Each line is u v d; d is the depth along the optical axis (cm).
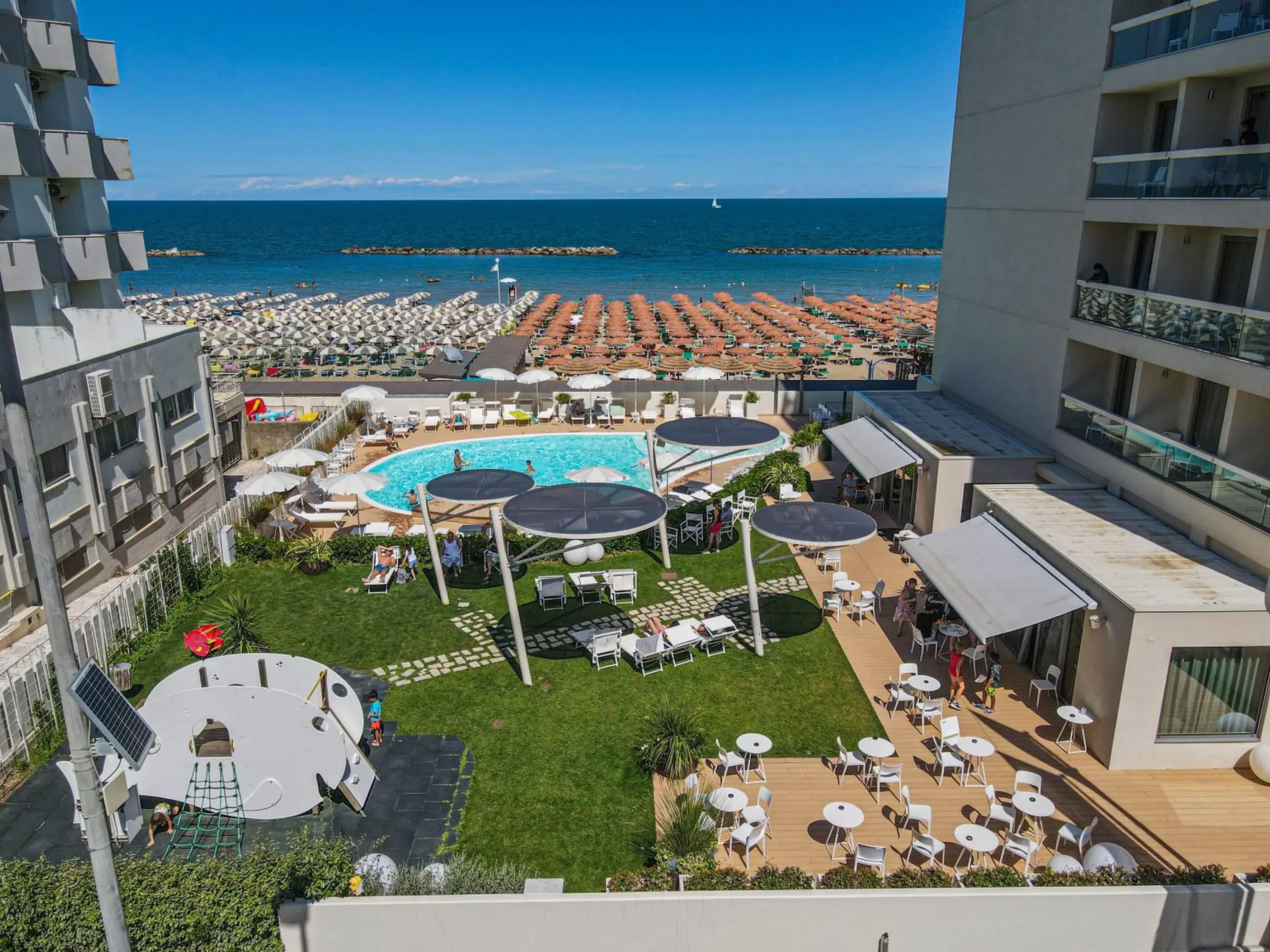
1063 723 1705
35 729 1642
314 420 3653
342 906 1109
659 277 12050
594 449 3709
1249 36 1647
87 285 3134
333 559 2475
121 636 1959
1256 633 1492
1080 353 2330
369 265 14162
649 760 1566
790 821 1427
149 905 1067
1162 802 1469
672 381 4378
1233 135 1872
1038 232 2456
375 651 1998
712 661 1950
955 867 1310
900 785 1507
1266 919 1142
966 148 2925
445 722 1719
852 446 2742
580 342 5738
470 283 11369
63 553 2141
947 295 3155
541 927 1117
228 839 1393
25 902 1071
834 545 1853
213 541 2403
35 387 2020
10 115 2662
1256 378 1638
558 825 1430
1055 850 1352
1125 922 1130
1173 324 1903
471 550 2478
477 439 3838
